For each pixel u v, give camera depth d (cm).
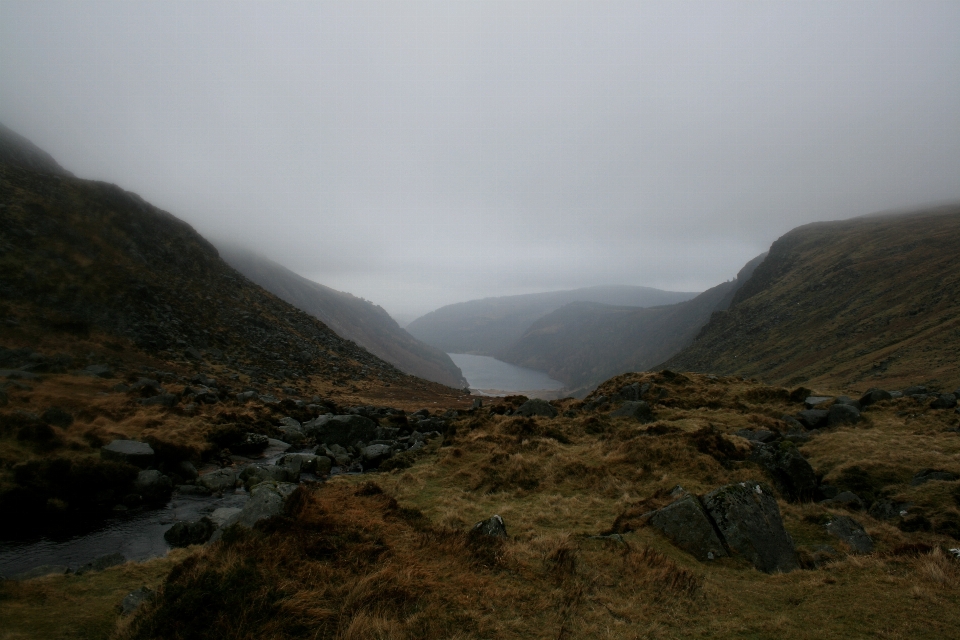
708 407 3703
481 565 1091
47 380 2994
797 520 1636
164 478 2069
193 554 956
